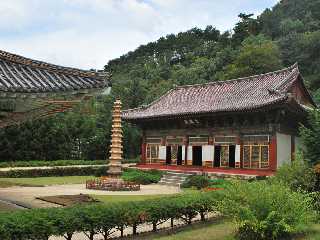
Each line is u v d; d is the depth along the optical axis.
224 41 117.69
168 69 111.88
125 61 146.38
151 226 15.73
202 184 35.69
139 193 30.12
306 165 19.38
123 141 64.12
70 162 50.22
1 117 14.34
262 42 93.25
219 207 14.66
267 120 38.06
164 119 45.59
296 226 13.14
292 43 98.69
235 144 40.53
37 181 39.66
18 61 12.84
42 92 11.60
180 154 45.88
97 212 12.09
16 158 54.62
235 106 38.88
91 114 65.25
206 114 40.88
